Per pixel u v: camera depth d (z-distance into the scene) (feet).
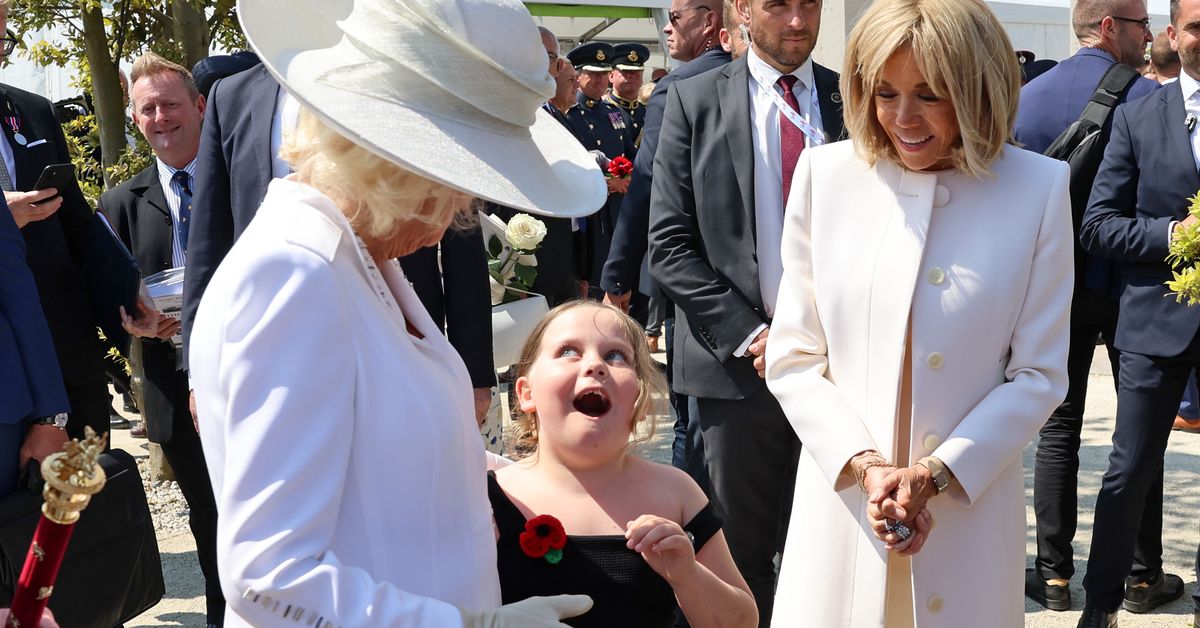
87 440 4.32
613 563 7.23
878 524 7.93
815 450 8.37
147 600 11.34
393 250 5.37
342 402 4.73
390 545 4.88
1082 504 18.10
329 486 4.65
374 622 4.58
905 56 7.86
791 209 8.89
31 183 12.65
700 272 11.30
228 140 11.33
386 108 5.00
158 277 13.78
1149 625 13.87
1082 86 15.38
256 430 4.57
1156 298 12.64
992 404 8.09
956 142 8.27
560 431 7.43
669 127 11.73
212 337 4.78
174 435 13.53
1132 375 12.76
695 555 7.70
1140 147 12.96
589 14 42.19
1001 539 8.30
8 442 10.25
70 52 24.12
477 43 5.08
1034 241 8.21
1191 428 22.13
